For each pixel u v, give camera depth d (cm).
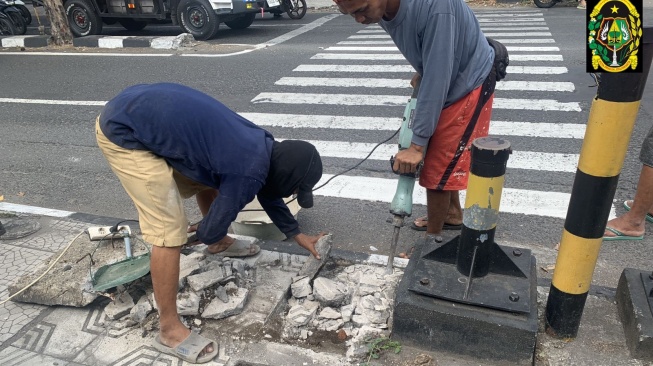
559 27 1154
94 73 898
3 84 855
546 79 743
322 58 938
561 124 584
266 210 307
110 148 248
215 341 276
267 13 1576
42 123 666
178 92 246
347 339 279
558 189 453
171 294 260
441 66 269
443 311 256
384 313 289
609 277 338
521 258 281
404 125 305
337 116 640
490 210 254
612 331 274
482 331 254
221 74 853
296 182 252
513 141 546
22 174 525
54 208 455
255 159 240
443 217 353
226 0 1141
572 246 247
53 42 1169
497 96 681
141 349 272
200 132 239
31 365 264
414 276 274
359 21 272
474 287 264
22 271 339
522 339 248
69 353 271
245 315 292
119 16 1242
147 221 251
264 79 813
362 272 329
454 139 313
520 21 1268
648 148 351
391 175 494
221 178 244
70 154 570
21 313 299
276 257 342
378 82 772
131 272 302
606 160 226
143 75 870
